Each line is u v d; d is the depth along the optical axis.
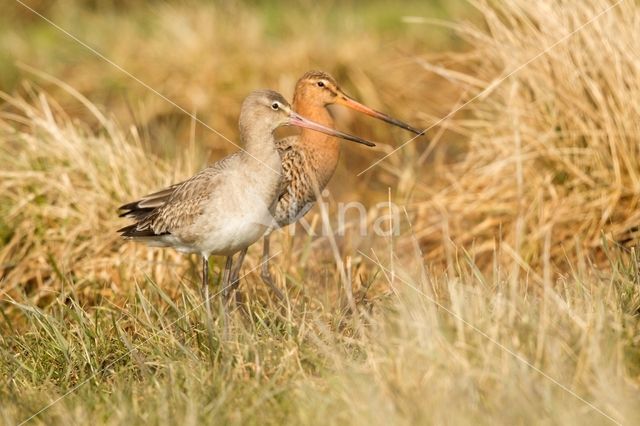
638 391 8.20
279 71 19.05
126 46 19.95
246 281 12.45
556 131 13.52
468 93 16.38
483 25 18.25
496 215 13.77
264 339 9.90
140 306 11.41
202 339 10.14
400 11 21.16
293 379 8.96
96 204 13.62
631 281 10.08
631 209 12.90
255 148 11.11
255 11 21.36
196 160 15.69
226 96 18.80
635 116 12.85
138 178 13.82
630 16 13.06
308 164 12.74
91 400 9.02
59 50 20.30
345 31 20.34
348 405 8.30
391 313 9.71
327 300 10.96
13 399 9.19
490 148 14.20
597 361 8.34
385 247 13.53
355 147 17.83
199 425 8.24
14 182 13.80
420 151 17.02
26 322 12.50
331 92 13.09
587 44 13.06
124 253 13.28
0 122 14.79
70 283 12.60
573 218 13.02
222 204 10.86
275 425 8.28
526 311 9.19
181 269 12.93
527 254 12.78
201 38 19.59
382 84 18.56
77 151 13.95
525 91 13.65
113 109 18.80
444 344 8.73
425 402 8.09
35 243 13.64
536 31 13.35
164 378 9.37
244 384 8.97
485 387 8.38
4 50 20.38
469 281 10.41
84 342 10.48
